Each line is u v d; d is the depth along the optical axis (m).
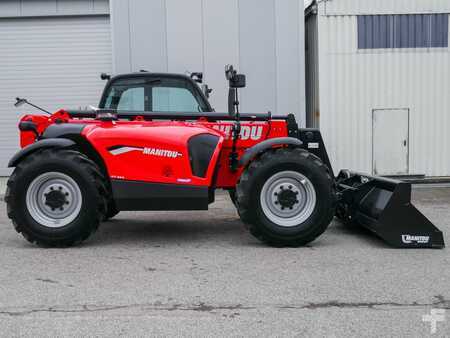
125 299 3.58
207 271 4.22
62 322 3.21
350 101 9.41
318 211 4.93
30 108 10.99
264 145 4.95
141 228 6.04
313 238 4.98
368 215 5.35
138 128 5.06
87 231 4.96
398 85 9.40
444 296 3.61
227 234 5.69
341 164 9.48
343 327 3.11
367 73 9.39
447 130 9.45
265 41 9.14
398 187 4.92
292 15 9.09
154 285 3.87
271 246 5.08
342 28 9.31
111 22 9.08
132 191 4.98
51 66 10.89
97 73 10.86
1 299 3.59
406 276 4.06
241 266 4.36
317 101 9.59
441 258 4.59
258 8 9.09
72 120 5.48
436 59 9.37
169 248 5.03
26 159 4.98
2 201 8.41
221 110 9.25
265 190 4.96
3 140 11.05
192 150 5.04
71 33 10.80
